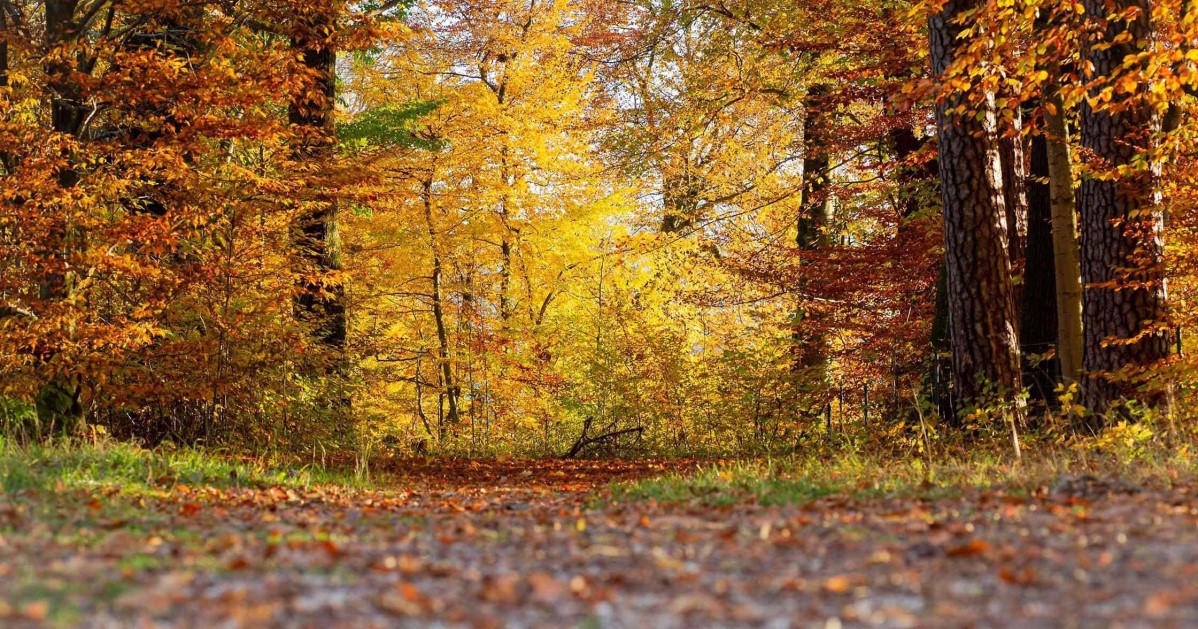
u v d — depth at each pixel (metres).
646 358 19.80
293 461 13.04
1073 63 12.36
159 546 5.21
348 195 14.45
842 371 18.28
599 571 4.46
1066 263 12.33
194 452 11.23
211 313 13.32
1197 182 11.34
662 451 18.12
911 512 6.08
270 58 12.76
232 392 13.10
